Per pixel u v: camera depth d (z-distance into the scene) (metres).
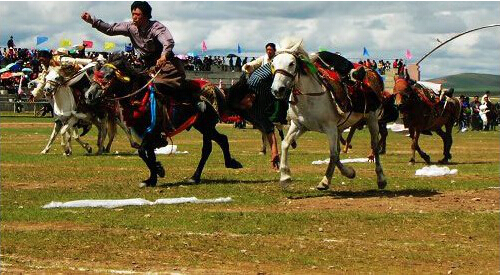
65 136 28.05
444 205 16.58
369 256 12.21
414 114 26.22
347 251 12.49
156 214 15.30
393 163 26.88
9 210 15.70
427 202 16.95
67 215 15.12
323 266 11.59
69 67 27.83
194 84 19.38
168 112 18.83
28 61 71.06
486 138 48.25
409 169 24.50
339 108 17.42
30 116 62.66
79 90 27.91
